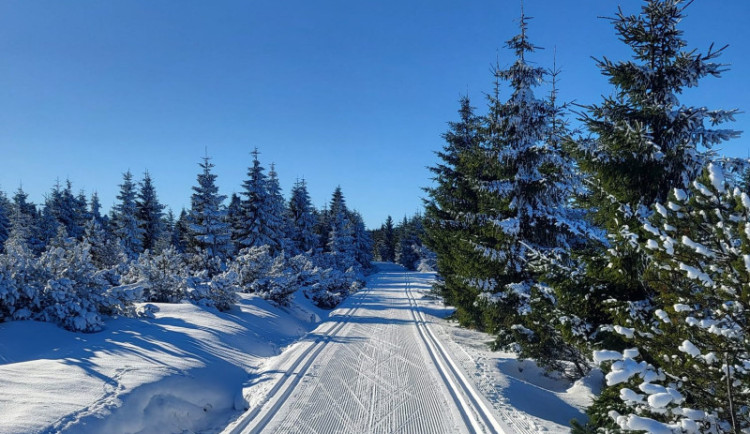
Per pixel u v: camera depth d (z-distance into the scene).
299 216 52.72
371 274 66.75
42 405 5.83
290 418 7.20
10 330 8.95
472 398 8.13
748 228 3.62
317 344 13.46
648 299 6.64
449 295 19.91
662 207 4.48
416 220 86.81
